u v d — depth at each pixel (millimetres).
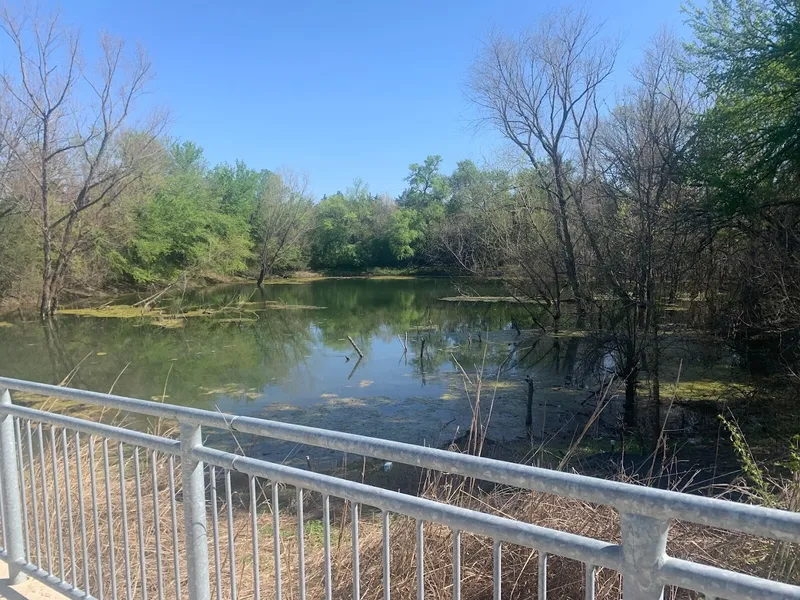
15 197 24625
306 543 4125
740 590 1121
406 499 1636
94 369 15172
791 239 12297
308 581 3086
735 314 13906
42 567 3066
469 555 2867
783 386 10719
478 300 30672
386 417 10430
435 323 23203
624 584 1274
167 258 36969
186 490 2180
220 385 13211
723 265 14711
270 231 46969
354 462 7652
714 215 13391
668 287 14547
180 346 18578
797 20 11695
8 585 3041
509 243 21109
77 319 24484
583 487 1315
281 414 10789
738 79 13305
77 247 26781
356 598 1814
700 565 1191
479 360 15625
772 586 1094
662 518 1216
